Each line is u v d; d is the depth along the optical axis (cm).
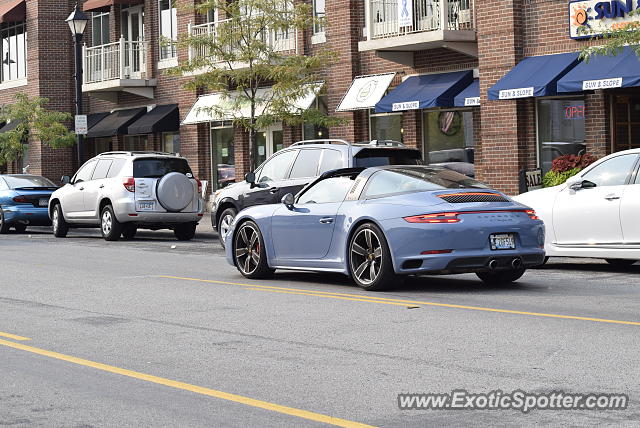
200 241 2436
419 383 721
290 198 1362
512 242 1216
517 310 1055
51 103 4284
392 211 1218
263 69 2692
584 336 887
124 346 902
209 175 3566
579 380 716
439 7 2619
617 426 596
